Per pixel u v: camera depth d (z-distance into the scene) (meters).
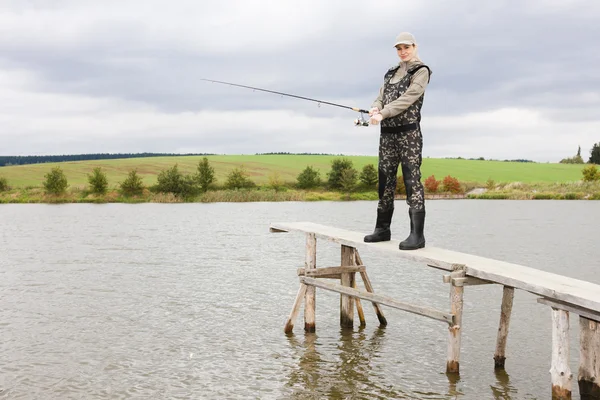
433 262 8.05
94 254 21.62
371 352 9.78
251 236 27.95
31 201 64.56
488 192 75.81
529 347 10.05
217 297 14.01
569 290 6.47
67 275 17.11
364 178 78.69
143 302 13.52
